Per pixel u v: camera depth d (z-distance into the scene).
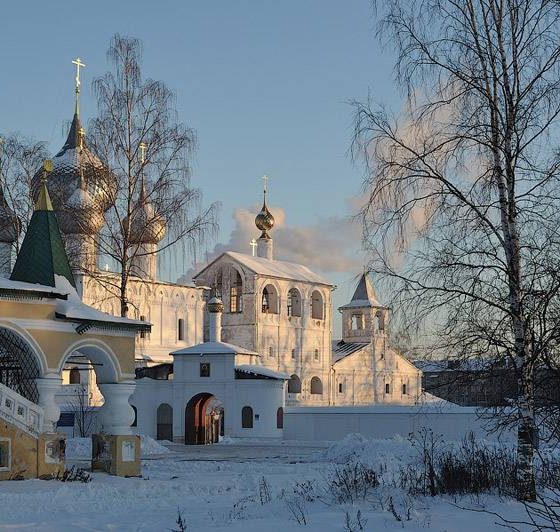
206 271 95.94
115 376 26.77
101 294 70.25
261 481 24.50
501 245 17.27
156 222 40.28
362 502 16.97
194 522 15.93
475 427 48.38
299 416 57.94
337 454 36.69
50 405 25.00
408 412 53.25
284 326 96.25
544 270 16.73
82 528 15.45
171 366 64.06
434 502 16.44
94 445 26.69
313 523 14.17
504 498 16.59
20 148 48.25
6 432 23.58
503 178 17.44
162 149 39.78
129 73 39.88
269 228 104.69
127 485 23.16
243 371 61.69
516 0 17.48
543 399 16.69
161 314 83.69
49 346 25.09
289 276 97.38
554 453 20.59
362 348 104.50
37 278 26.39
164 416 63.31
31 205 47.97
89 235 41.78
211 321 68.69
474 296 17.19
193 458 39.03
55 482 23.39
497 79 17.59
